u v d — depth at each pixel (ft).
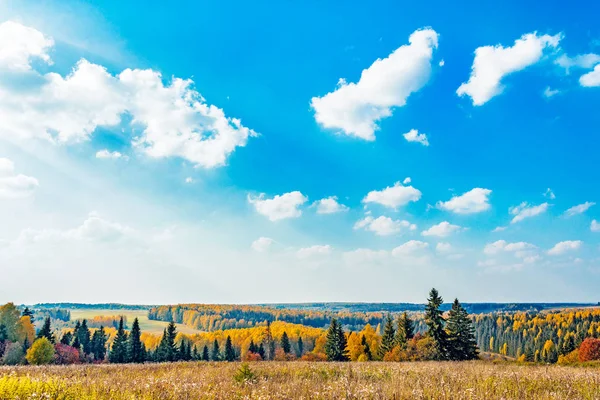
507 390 35.17
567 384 37.81
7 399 25.76
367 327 315.17
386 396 31.86
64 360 246.47
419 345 169.68
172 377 45.98
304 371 58.23
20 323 270.67
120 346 262.88
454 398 31.17
